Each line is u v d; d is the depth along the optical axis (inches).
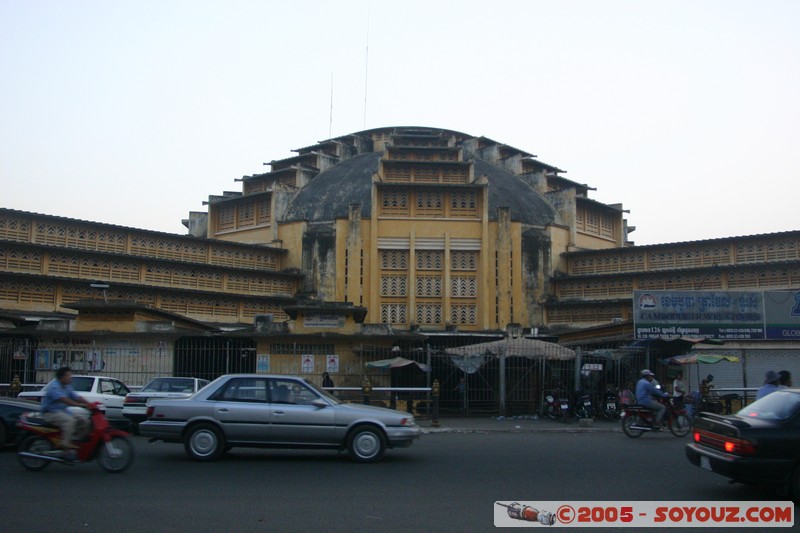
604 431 984.9
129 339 1211.9
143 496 456.4
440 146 2226.9
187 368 1228.5
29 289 1593.3
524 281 2011.6
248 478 531.2
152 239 1860.2
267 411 614.9
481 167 2361.0
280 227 2103.8
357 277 1946.4
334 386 1202.0
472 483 519.8
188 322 1467.8
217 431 614.2
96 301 1254.9
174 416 614.5
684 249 1947.6
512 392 1315.2
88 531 367.2
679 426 904.9
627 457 677.9
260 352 1224.2
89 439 545.3
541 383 1298.0
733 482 511.8
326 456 666.8
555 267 2082.9
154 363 1207.6
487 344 1202.6
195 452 611.5
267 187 2370.8
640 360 1246.3
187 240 1910.7
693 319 1266.0
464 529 384.2
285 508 427.2
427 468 592.7
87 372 1198.9
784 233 1786.4
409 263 1943.9
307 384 636.1
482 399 1346.0
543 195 2299.5
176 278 1851.6
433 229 1966.0
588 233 2273.6
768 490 499.5
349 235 1963.6
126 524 382.6
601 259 2076.8
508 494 478.3
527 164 2513.5
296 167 2274.9
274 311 1968.5
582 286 2032.5
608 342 1429.6
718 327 1264.8
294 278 2032.5
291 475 549.0
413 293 1930.4
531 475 559.8
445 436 906.1
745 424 456.1
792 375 1256.2
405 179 2066.9
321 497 461.7
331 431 616.7
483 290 1925.4
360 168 2298.2
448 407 1336.1
